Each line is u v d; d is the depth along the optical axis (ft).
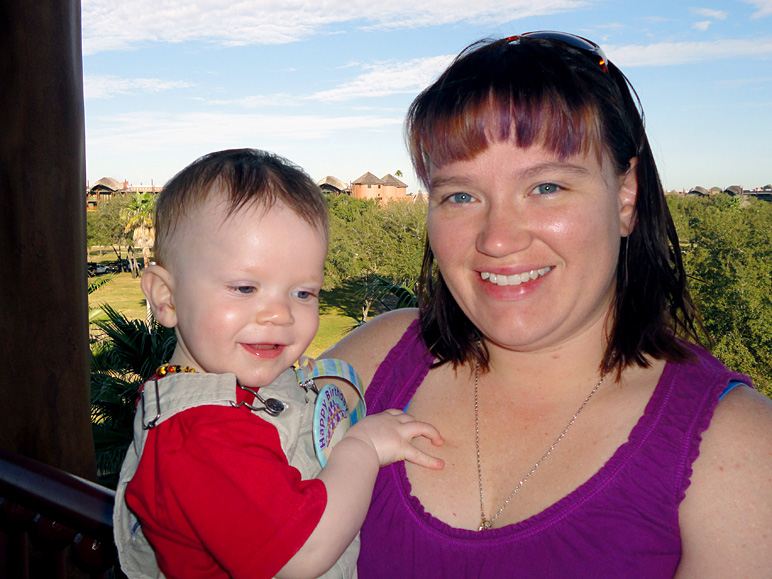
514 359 1.60
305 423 1.50
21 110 3.42
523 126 1.36
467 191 1.48
